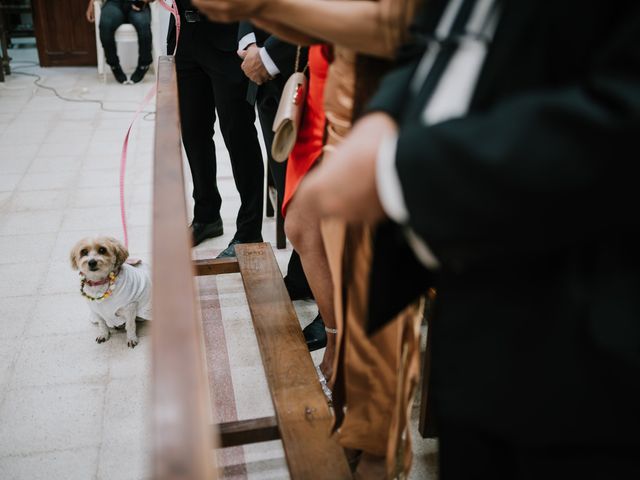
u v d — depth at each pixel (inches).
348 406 51.2
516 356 25.9
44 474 76.0
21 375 92.4
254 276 86.8
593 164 19.1
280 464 76.5
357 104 47.9
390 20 34.8
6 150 180.2
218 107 110.0
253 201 116.5
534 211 20.0
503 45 24.7
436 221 21.8
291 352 70.8
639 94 18.8
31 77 264.8
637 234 23.1
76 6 276.8
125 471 76.9
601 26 23.0
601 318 23.5
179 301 28.2
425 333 93.0
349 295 47.5
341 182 25.8
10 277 116.5
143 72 259.6
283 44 83.7
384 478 54.1
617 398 24.3
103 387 90.8
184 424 21.9
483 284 26.5
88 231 134.8
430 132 22.0
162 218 36.7
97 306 95.0
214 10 38.3
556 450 27.0
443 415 30.7
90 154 178.7
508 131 20.3
